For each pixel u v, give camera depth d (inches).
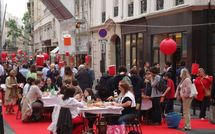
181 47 828.0
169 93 597.6
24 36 3189.0
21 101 616.1
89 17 1373.0
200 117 612.1
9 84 689.6
